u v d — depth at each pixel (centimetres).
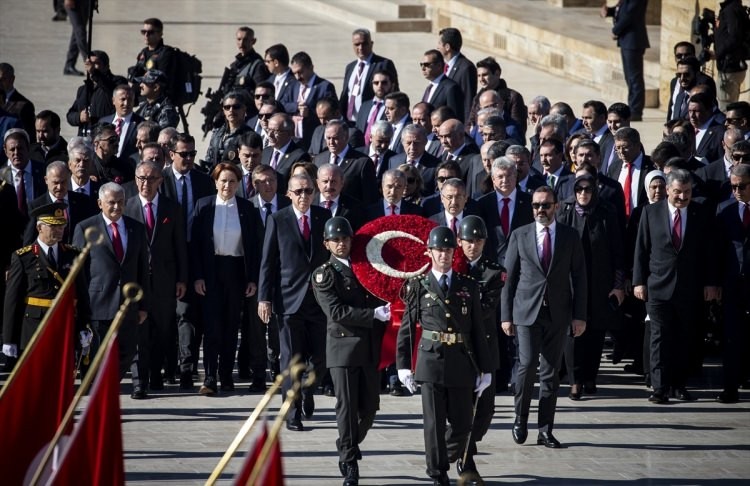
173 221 4409
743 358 4484
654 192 4603
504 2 11581
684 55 6431
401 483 3619
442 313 3494
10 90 5928
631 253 4669
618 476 3725
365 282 3625
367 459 3831
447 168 4522
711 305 4969
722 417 4328
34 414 2283
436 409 3506
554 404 3994
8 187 4619
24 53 10481
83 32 9712
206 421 4166
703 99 5550
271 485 1848
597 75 9575
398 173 4353
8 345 4038
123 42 10925
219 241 4434
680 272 4431
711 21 7519
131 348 4259
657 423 4253
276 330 4500
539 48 10331
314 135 5581
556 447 3984
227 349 4494
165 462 3750
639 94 8525
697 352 4725
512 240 4028
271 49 6669
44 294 3994
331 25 12106
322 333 4056
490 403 3672
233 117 5397
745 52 7231
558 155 4769
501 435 4103
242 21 12150
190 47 10781
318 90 6550
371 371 3644
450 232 3519
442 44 6625
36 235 4397
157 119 5716
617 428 4191
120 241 4253
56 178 4416
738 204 4453
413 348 3556
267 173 4512
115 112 6091
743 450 3988
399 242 3700
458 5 11438
